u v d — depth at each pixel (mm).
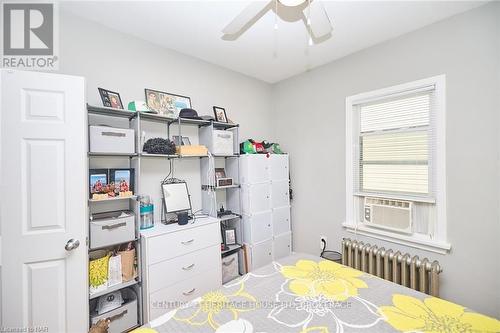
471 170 1778
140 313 1844
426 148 2057
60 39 1771
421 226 2066
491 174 1694
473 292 1770
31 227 1418
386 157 2314
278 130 3336
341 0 1673
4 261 1365
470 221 1785
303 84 3004
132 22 1936
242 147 2742
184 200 2340
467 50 1784
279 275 1507
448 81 1877
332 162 2703
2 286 1363
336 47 2367
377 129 2375
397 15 1851
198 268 2090
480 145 1738
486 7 1698
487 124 1707
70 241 1494
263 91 3309
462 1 1680
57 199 1478
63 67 1781
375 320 1053
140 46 2180
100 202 1931
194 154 2227
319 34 1854
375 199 2332
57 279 1480
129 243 1877
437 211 1950
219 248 2254
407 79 2102
